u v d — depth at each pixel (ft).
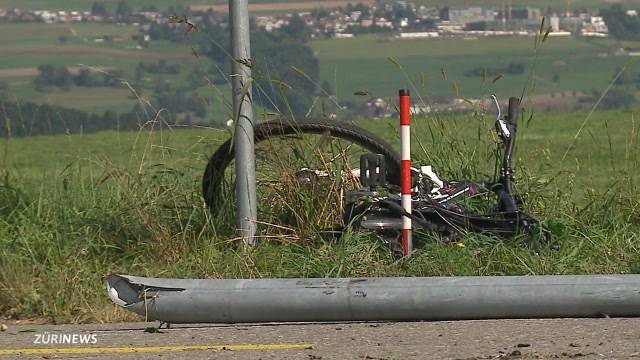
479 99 110.83
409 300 70.64
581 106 369.09
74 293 85.46
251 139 95.81
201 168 109.91
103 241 98.53
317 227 98.78
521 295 70.49
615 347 63.31
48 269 91.71
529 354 62.28
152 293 72.23
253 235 95.61
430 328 69.87
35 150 238.48
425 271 86.53
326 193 100.27
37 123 126.11
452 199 96.89
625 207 104.32
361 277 77.77
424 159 108.47
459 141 109.19
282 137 102.01
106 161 113.19
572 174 110.11
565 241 93.50
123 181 107.96
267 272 89.04
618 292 70.03
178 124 110.01
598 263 89.04
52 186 112.88
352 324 72.59
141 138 113.39
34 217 104.94
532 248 90.48
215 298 71.51
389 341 66.74
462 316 71.20
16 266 90.53
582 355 61.72
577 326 68.90
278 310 71.31
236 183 96.22
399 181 98.89
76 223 101.60
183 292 71.92
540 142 138.92
